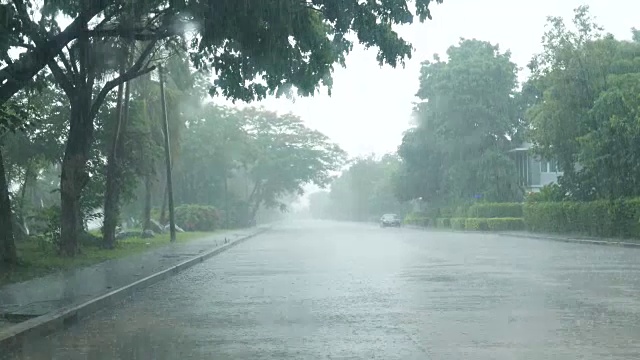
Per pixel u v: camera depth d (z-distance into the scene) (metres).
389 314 11.13
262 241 41.25
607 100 33.16
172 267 19.52
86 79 22.67
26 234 33.72
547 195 43.56
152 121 38.16
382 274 17.94
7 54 16.73
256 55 16.62
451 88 57.78
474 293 13.64
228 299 13.53
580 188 39.59
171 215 36.31
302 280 16.81
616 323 9.96
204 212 59.50
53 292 13.40
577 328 9.59
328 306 12.16
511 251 27.16
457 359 7.80
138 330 10.15
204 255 25.55
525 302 12.23
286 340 9.09
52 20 18.14
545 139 38.97
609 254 24.61
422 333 9.41
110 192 28.83
